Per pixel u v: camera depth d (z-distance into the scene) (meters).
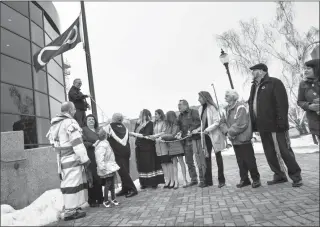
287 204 3.79
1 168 4.61
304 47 19.09
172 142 6.39
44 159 5.93
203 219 3.64
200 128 6.08
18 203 4.79
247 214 3.63
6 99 7.69
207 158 6.11
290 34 19.98
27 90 8.67
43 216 4.44
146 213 4.30
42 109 9.48
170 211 4.26
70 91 6.87
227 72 9.30
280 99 4.95
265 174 6.64
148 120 6.82
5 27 8.18
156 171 6.74
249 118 5.43
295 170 4.71
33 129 8.66
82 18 7.82
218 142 5.82
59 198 5.28
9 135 4.83
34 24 9.83
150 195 5.82
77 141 4.50
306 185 4.58
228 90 5.71
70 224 4.10
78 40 7.56
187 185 6.28
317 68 4.43
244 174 5.54
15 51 8.43
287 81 19.64
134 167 8.89
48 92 10.09
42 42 10.33
